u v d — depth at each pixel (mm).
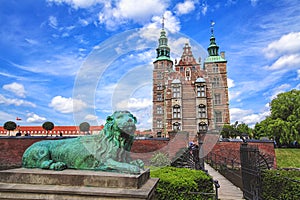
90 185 2432
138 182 2375
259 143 14000
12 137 13180
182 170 5781
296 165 20062
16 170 2754
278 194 6086
